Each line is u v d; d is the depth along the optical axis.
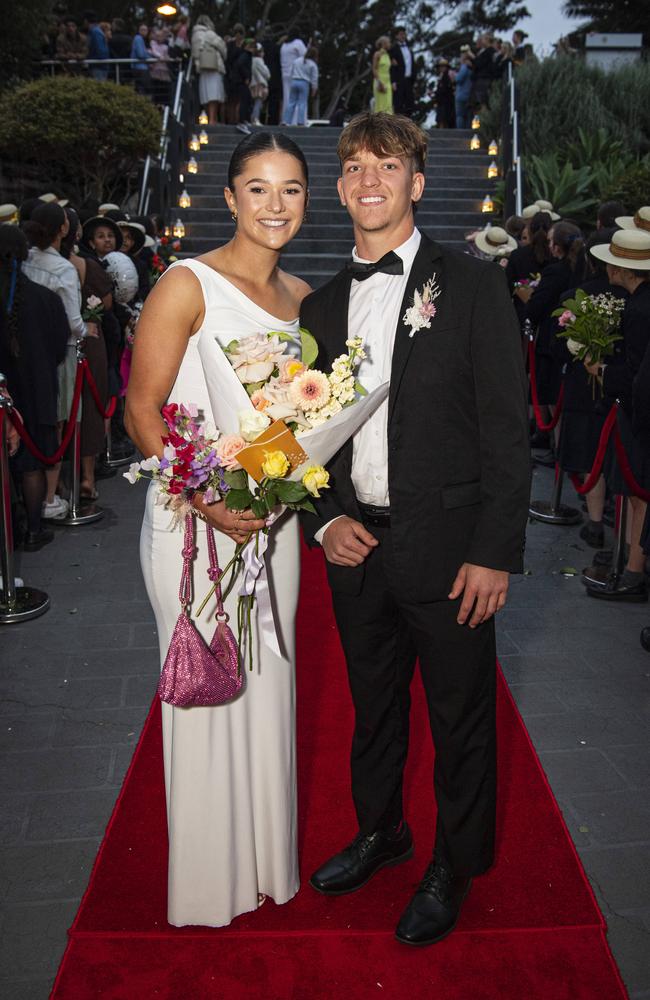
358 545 2.07
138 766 2.97
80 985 2.07
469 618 2.06
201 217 12.88
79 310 5.29
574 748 3.12
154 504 2.12
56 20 15.34
